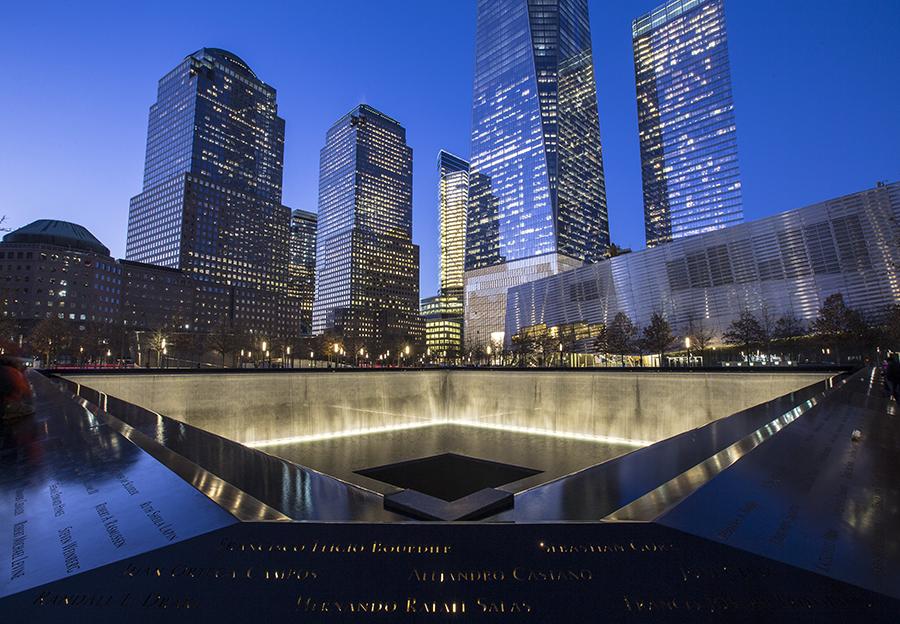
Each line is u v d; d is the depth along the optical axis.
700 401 34.81
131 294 176.38
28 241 155.12
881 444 6.30
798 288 79.12
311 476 4.71
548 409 44.41
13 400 8.52
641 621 2.20
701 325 91.12
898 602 2.38
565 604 2.34
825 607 2.32
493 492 3.95
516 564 2.73
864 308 71.50
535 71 185.88
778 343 73.62
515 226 186.00
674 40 171.75
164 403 33.94
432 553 2.90
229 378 37.31
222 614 2.28
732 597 2.40
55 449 6.01
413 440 41.28
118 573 2.71
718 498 3.76
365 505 3.79
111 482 4.37
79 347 118.00
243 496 3.95
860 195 73.12
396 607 2.33
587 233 192.62
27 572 2.77
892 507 3.73
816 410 9.34
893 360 14.43
